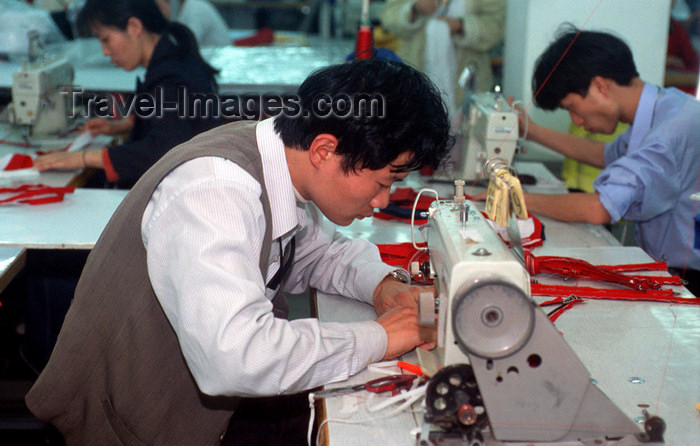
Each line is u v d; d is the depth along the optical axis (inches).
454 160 102.3
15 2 188.2
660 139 83.0
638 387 46.7
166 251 43.5
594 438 40.0
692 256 87.5
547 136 107.8
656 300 60.7
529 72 134.2
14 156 99.7
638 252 73.4
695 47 210.5
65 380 51.9
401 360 50.5
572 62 85.7
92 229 79.0
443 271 44.5
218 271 41.2
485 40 163.2
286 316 63.7
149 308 48.8
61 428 55.2
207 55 190.5
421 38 165.6
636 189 82.6
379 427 42.4
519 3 138.5
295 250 61.5
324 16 249.6
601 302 60.4
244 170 46.3
